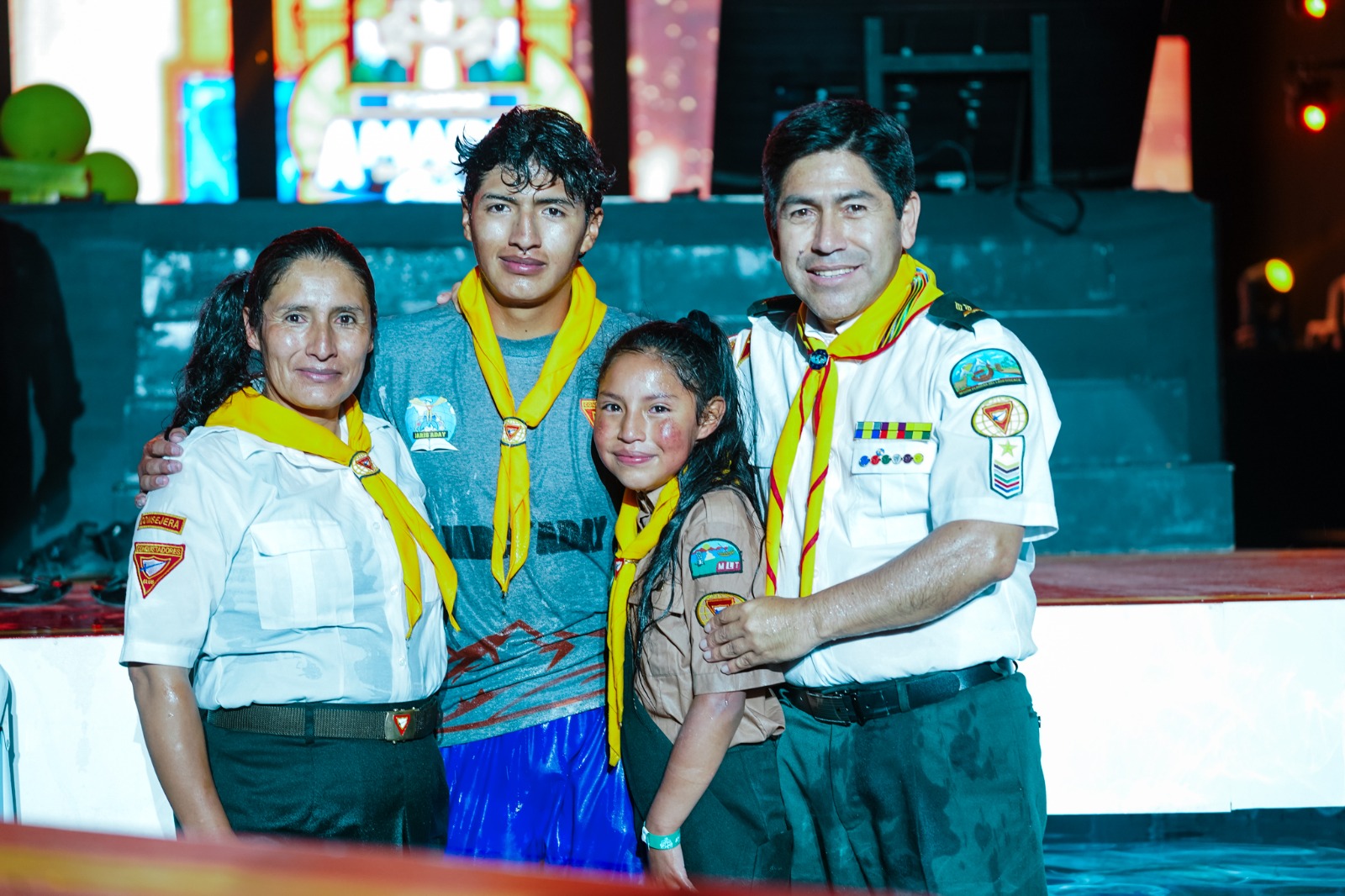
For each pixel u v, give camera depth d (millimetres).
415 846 1694
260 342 1671
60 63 7090
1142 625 2504
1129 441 4297
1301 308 8695
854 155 1661
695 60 7316
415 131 7082
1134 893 2400
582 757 1877
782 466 1765
